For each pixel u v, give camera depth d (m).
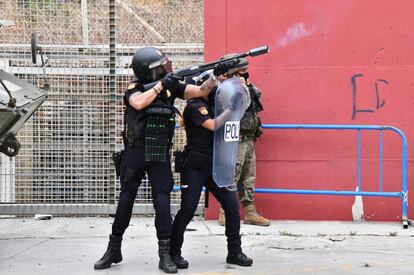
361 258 8.23
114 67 11.13
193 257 8.27
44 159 11.16
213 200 11.09
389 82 10.88
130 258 8.20
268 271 7.46
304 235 9.80
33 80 11.02
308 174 10.99
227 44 10.99
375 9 10.88
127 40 11.13
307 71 10.95
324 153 10.98
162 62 7.39
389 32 10.86
